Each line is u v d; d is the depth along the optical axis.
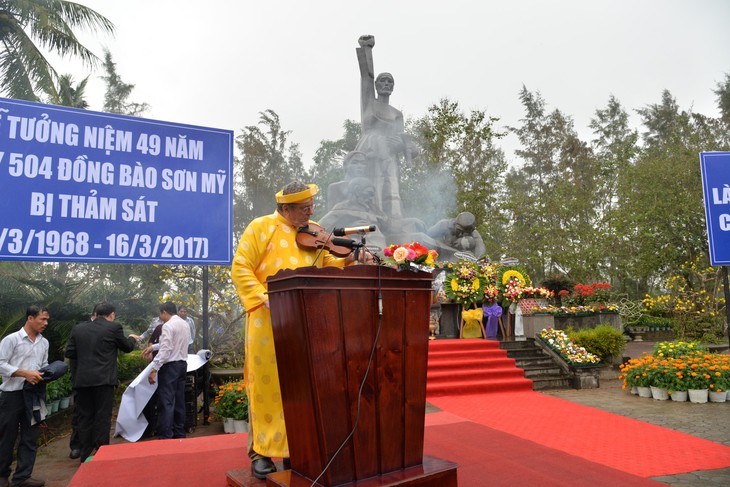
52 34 13.35
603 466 3.62
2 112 6.29
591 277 25.16
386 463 2.49
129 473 3.40
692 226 21.38
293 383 2.46
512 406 7.86
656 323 20.20
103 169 6.70
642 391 8.72
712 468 4.61
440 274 13.62
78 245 6.47
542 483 3.23
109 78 25.55
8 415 5.08
